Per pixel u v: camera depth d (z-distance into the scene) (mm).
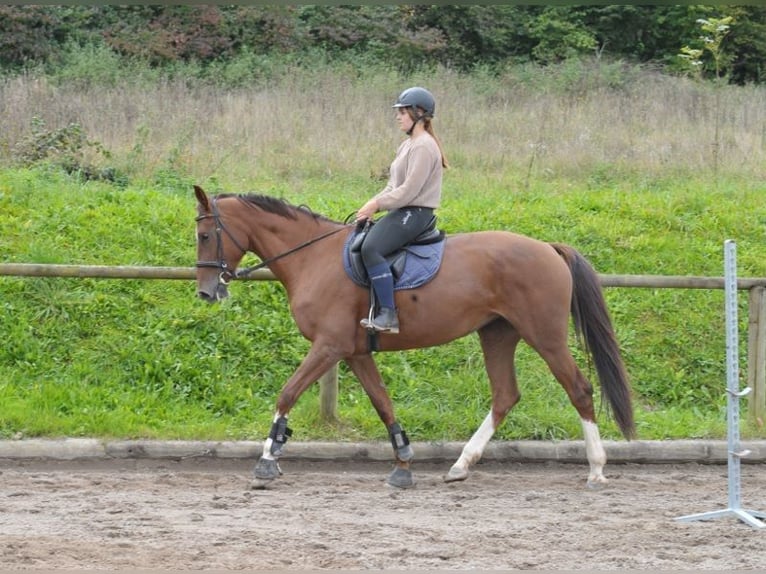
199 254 7992
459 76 21188
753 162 15711
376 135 16500
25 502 7035
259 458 8531
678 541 6297
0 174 12898
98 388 9289
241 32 22625
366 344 7855
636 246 11969
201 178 14141
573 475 8352
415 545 6141
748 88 20828
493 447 8648
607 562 5852
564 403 9547
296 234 8055
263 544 6094
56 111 16172
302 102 18156
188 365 9602
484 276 7816
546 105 18844
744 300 11055
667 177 15164
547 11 24766
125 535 6223
